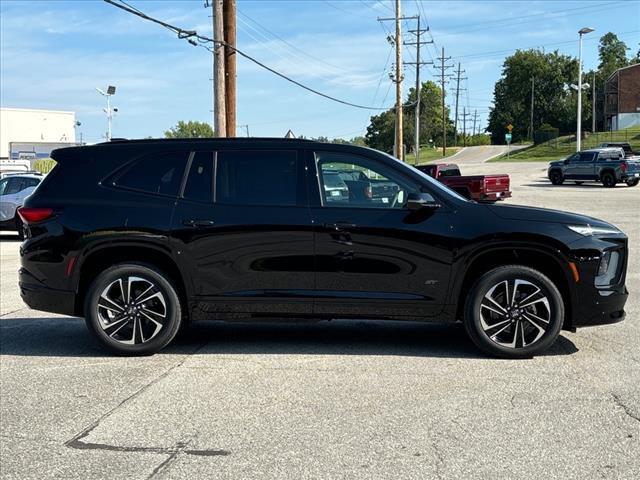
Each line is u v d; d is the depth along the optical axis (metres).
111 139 6.38
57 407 4.76
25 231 6.14
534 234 5.58
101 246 5.88
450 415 4.51
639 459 3.83
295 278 5.79
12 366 5.78
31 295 6.09
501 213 5.75
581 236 5.64
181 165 6.05
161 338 5.95
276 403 4.77
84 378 5.41
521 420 4.41
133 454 3.97
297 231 5.74
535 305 5.71
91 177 6.10
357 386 5.11
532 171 52.19
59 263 5.95
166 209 5.89
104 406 4.77
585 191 31.89
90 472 3.75
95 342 6.57
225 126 18.36
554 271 5.83
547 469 3.71
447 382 5.18
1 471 3.78
